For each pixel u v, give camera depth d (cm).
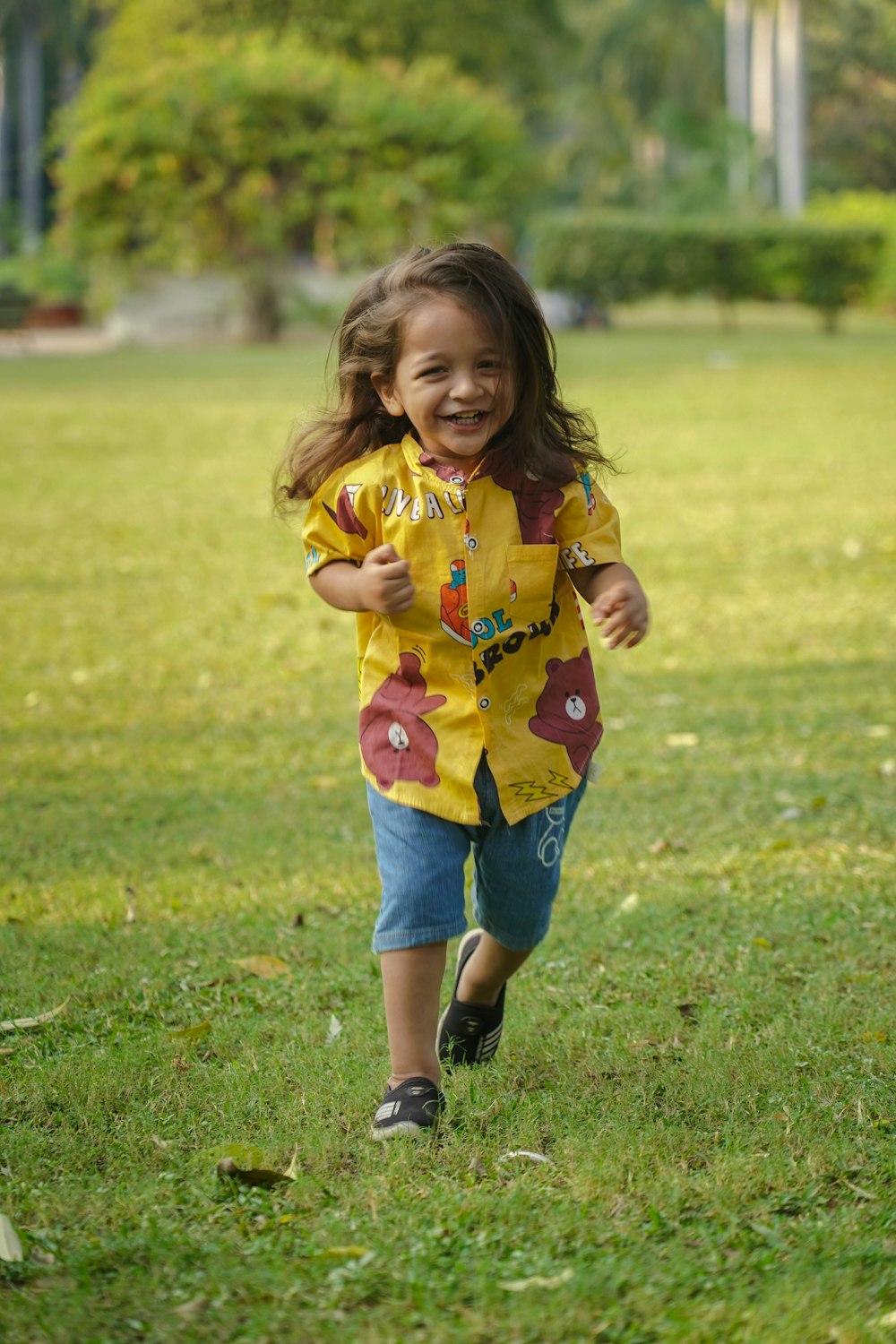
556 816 309
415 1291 234
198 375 2298
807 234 3294
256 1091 314
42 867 477
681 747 607
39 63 5512
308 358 2575
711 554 986
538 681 306
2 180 5481
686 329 3581
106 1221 261
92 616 850
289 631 819
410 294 295
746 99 5834
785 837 498
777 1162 276
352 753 611
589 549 303
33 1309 230
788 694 682
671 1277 237
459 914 298
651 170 6153
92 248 3206
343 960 399
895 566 940
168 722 654
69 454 1471
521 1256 245
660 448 1457
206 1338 223
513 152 3262
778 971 383
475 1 3997
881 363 2333
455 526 299
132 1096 315
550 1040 342
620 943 407
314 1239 252
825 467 1327
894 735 615
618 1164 277
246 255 3253
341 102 3070
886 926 413
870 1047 331
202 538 1073
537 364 300
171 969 393
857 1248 246
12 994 376
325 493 306
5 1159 285
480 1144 291
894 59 6134
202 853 491
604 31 5700
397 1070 300
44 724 650
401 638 303
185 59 3109
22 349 2997
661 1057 332
